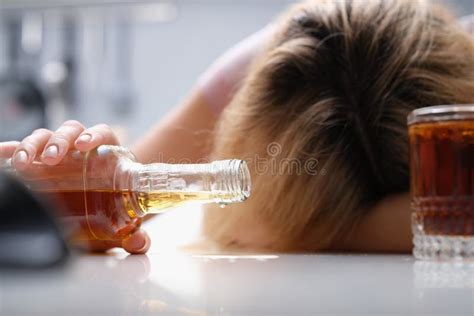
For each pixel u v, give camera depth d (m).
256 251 0.78
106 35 2.12
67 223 0.59
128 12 2.07
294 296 0.32
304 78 0.78
